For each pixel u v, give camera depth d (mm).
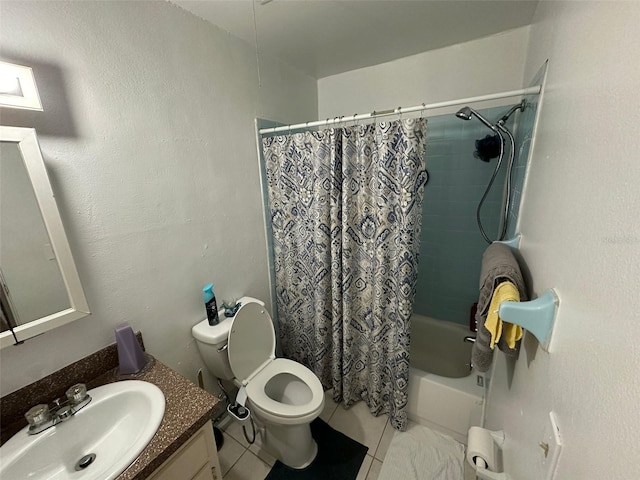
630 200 299
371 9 1258
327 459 1433
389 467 1385
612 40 381
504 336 769
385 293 1466
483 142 1581
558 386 476
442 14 1316
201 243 1384
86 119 925
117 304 1072
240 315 1412
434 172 1884
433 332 2094
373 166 1359
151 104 1107
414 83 1812
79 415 845
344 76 2035
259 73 1606
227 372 1407
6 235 778
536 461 538
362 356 1675
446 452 1433
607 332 332
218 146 1408
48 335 892
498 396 1044
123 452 777
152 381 983
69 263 886
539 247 695
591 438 346
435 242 2004
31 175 792
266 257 1822
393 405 1557
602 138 392
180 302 1316
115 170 1019
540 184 757
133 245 1104
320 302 1665
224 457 1461
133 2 1020
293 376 1529
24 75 749
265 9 1220
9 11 749
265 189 1727
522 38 1472
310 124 1444
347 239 1464
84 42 901
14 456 719
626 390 279
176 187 1237
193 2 1150
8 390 824
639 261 271
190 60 1235
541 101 874
